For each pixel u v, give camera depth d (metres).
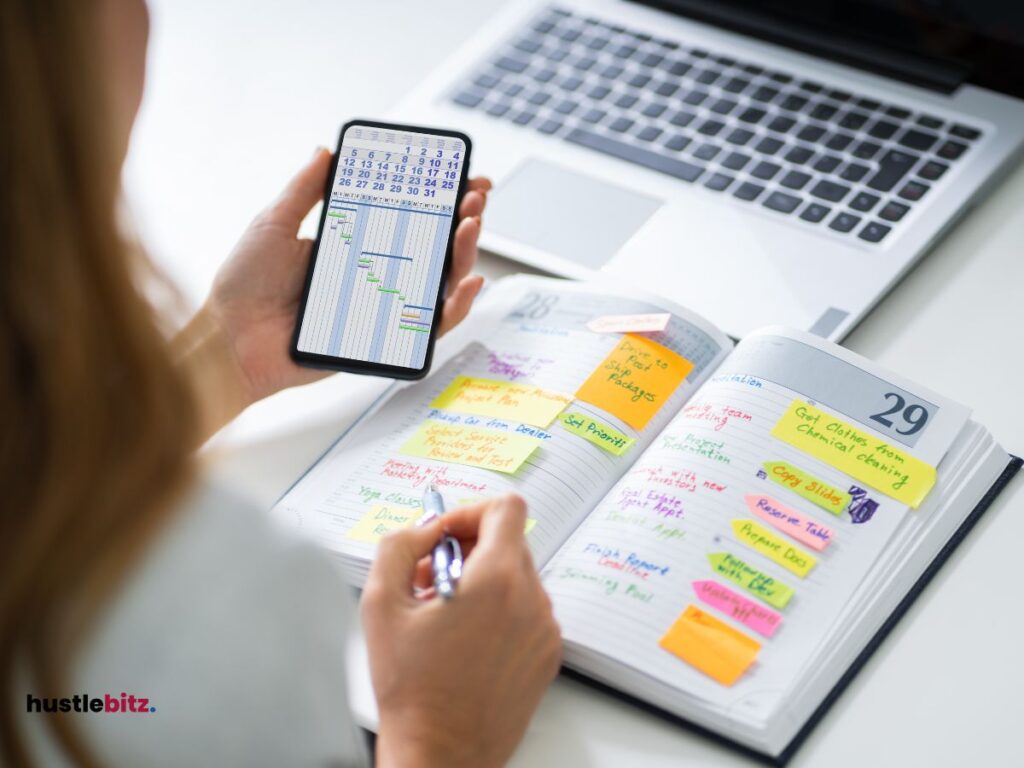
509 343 0.77
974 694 0.57
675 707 0.57
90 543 0.36
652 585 0.60
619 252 0.84
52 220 0.34
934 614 0.61
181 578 0.39
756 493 0.63
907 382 0.68
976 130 0.87
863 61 0.93
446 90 0.99
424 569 0.59
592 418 0.70
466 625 0.54
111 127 0.35
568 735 0.58
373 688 0.55
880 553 0.61
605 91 0.96
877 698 0.57
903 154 0.86
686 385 0.72
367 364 0.73
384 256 0.75
